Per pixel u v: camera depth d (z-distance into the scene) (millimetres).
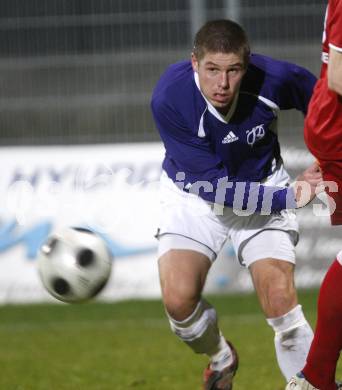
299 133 46688
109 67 47438
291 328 19625
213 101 19359
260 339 34750
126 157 47156
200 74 19344
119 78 47406
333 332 18250
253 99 20203
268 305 19859
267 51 46688
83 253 19984
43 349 34469
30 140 47844
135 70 47312
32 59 47656
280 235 20906
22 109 47875
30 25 47562
